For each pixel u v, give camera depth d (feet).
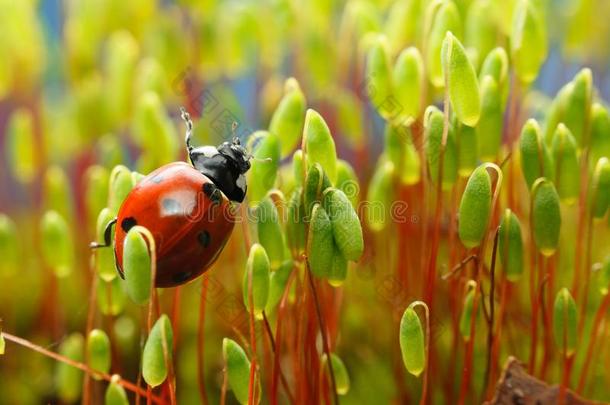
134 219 0.25
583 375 0.27
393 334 0.29
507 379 0.26
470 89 0.25
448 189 0.26
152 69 0.32
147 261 0.24
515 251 0.26
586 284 0.27
